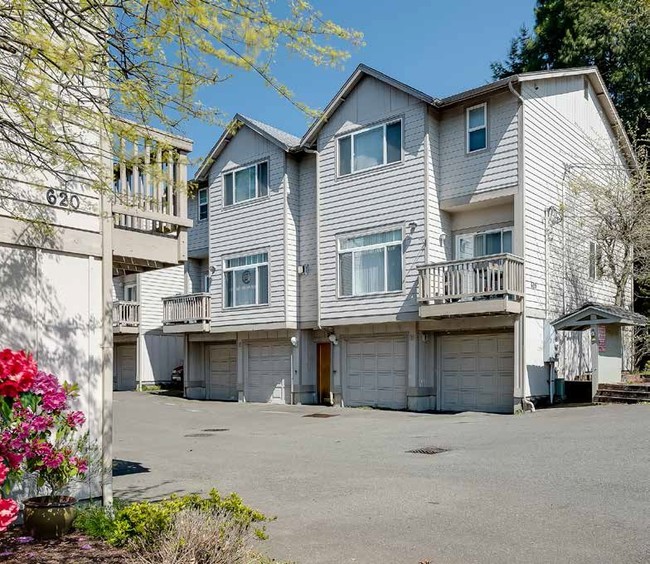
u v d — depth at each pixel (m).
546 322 16.84
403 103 18.06
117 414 18.73
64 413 6.32
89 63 5.70
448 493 7.55
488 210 17.53
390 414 16.92
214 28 5.32
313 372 21.16
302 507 7.07
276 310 20.98
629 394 14.99
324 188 19.94
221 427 15.50
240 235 22.52
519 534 5.82
